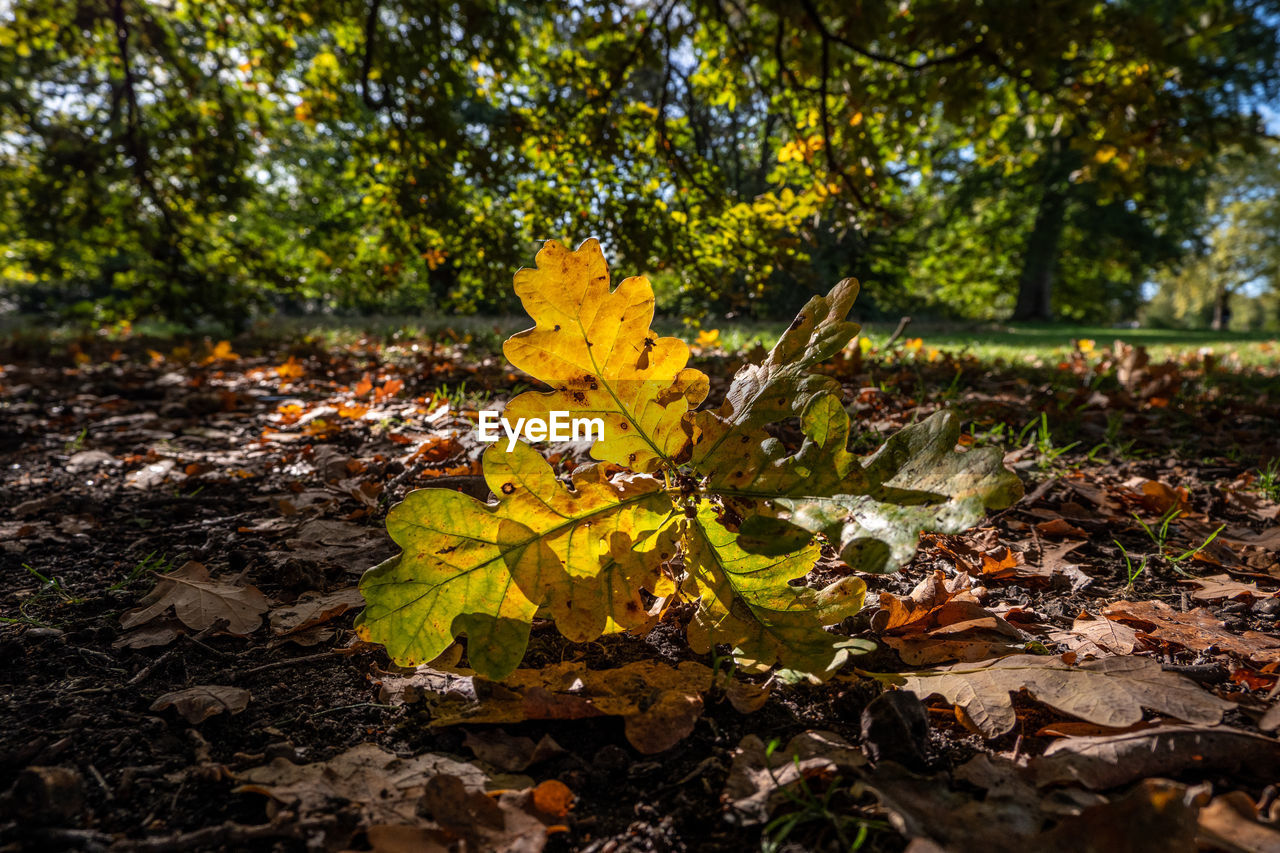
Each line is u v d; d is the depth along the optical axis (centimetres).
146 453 386
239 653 162
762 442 137
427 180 820
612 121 779
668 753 121
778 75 747
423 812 104
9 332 1572
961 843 92
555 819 104
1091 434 387
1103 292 3678
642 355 142
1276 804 96
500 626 133
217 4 905
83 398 567
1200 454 357
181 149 1159
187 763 120
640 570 142
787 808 104
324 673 152
